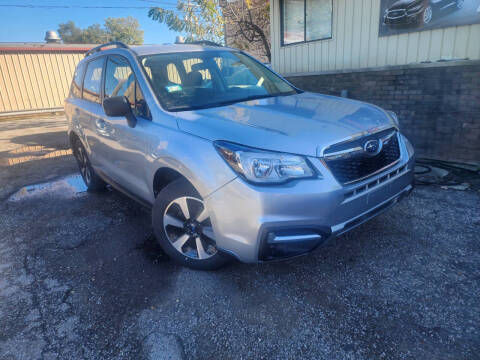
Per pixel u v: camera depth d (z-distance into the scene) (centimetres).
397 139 275
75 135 472
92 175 461
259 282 261
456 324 209
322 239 222
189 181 243
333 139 223
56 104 1761
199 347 207
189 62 345
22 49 1630
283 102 301
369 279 256
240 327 220
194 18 1411
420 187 417
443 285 244
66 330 227
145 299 252
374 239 308
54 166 659
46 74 1708
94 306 248
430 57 601
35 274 293
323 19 756
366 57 691
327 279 259
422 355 191
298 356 196
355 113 269
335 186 215
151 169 285
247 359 197
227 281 265
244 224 218
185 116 270
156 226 284
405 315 219
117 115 296
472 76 459
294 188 211
